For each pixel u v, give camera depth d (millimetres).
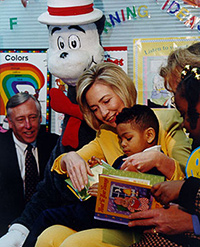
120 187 1526
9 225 1849
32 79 1855
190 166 1626
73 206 1788
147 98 1747
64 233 1718
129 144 1646
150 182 1542
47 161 1842
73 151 1760
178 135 1674
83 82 1714
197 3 1739
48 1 1727
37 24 1844
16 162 1860
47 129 1847
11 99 1841
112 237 1605
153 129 1644
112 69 1720
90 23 1734
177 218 1445
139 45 1773
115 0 1782
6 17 1867
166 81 1709
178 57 1673
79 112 1756
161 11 1762
